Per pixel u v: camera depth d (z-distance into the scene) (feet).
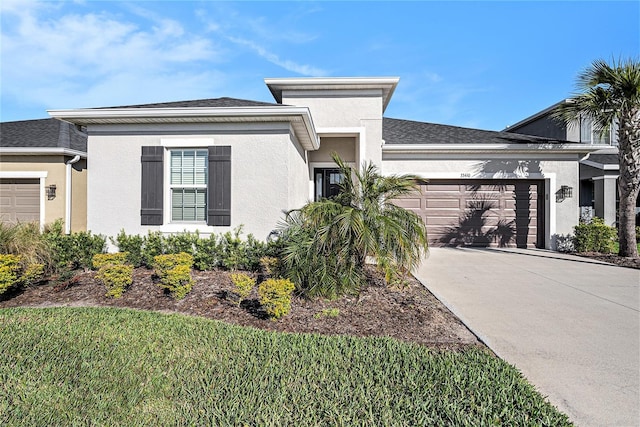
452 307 19.93
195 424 9.36
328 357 12.97
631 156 36.04
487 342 15.35
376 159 37.35
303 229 21.53
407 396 10.48
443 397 10.42
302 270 20.68
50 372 12.09
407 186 22.80
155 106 28.84
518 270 30.14
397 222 20.94
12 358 13.00
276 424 9.23
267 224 27.40
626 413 10.46
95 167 28.32
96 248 26.61
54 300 21.17
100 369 12.25
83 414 9.93
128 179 28.22
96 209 28.32
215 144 27.81
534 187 43.78
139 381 11.53
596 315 19.03
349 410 9.78
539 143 42.78
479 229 43.88
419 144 42.45
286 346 13.94
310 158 42.04
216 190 27.55
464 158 43.37
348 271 20.63
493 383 11.25
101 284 23.40
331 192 42.86
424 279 26.68
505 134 49.32
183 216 28.68
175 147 28.17
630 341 15.65
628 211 36.60
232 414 9.63
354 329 16.67
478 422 9.30
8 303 20.80
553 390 11.67
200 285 22.86
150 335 15.02
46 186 39.37
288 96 37.83
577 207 42.60
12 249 23.58
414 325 17.24
